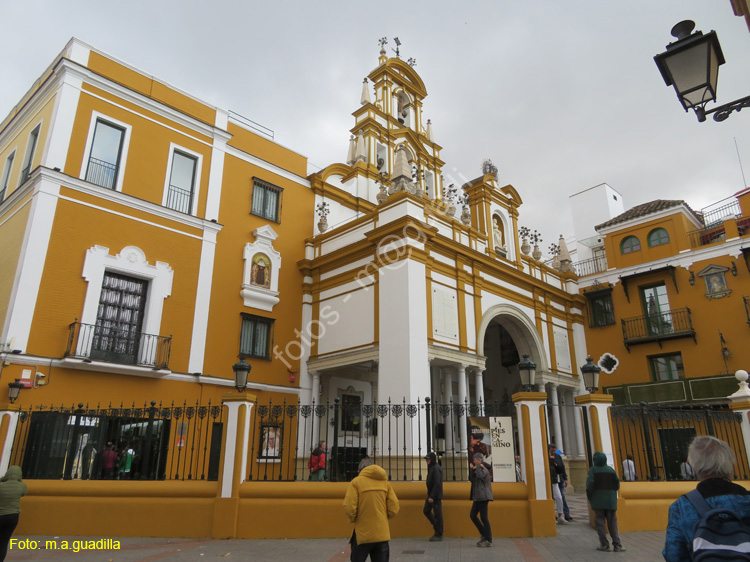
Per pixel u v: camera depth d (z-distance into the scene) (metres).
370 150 22.23
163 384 14.98
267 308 18.00
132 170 15.79
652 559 7.60
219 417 15.82
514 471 9.64
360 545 5.77
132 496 9.97
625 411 11.34
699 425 16.97
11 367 12.52
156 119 16.67
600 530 8.26
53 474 11.02
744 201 20.47
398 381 14.88
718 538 2.71
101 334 14.15
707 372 19.98
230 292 17.22
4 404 11.39
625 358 22.34
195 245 16.69
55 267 13.70
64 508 9.96
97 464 11.51
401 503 9.55
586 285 24.11
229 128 18.70
